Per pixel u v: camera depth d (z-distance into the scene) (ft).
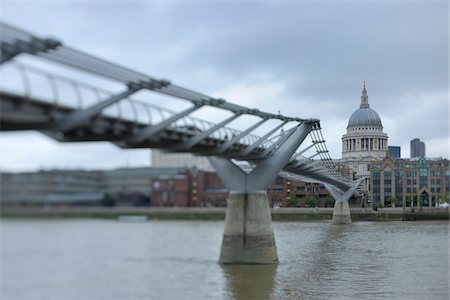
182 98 116.06
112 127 100.12
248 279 157.07
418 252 173.47
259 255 185.06
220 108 133.90
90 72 87.76
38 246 212.23
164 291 149.89
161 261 206.49
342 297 125.59
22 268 192.85
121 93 93.45
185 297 139.23
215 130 138.31
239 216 189.47
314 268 160.15
